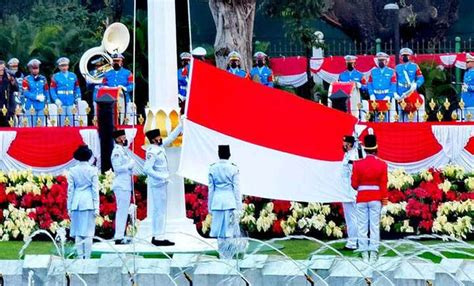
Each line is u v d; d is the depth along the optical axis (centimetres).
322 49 10919
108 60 8875
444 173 7238
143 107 7756
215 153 6550
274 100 6750
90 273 5156
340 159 6812
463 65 10600
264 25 12344
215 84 6575
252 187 6738
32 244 7138
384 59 8975
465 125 7831
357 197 6281
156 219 6412
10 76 8906
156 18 6519
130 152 7588
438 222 7075
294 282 4981
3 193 7425
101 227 7288
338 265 4975
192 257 5209
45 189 7444
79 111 8894
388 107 8469
